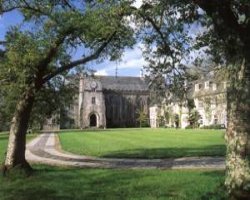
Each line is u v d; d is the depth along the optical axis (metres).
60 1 17.77
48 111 21.52
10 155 19.08
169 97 17.92
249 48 11.66
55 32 17.73
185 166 22.20
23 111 19.17
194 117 86.56
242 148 11.48
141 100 135.62
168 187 15.12
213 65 16.39
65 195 14.28
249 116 11.53
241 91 11.60
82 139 52.16
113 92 134.00
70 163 25.12
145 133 66.25
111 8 16.06
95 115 125.62
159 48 17.42
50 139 53.72
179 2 13.97
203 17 14.15
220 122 82.69
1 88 18.28
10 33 17.50
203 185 15.00
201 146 35.12
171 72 17.55
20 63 17.25
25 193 14.85
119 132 74.31
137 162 24.91
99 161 26.00
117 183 16.38
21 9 17.86
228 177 11.76
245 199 11.28
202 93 68.00
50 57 18.48
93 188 15.43
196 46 15.00
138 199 13.15
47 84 20.66
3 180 17.78
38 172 19.78
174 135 56.25
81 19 16.80
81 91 124.44
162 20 16.45
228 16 11.69
